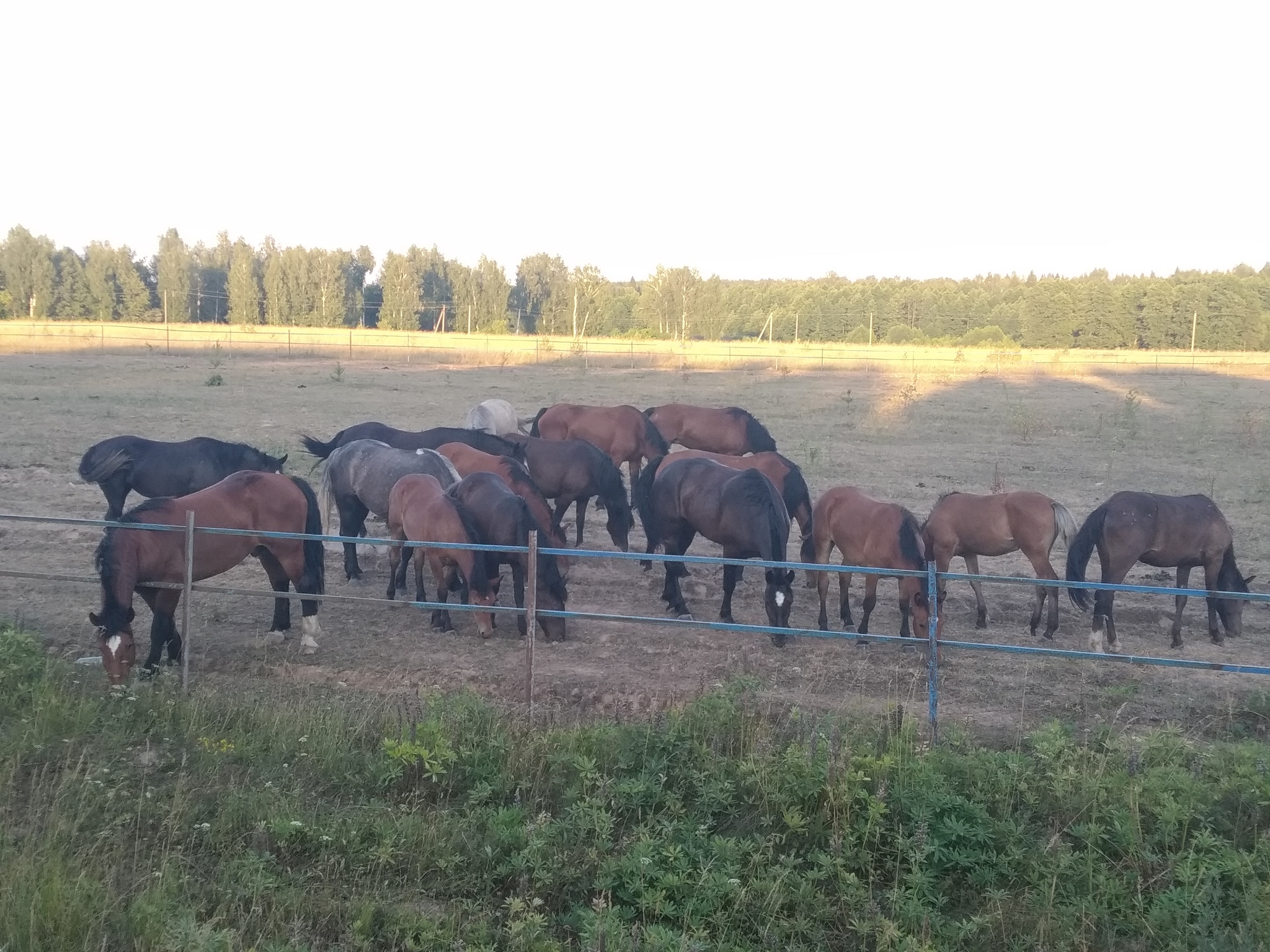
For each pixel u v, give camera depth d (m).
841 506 10.29
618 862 5.52
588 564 13.23
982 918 5.16
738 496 10.46
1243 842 5.89
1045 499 10.04
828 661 9.35
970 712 8.13
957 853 5.71
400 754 6.44
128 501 15.26
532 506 11.20
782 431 24.52
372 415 25.91
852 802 6.02
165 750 6.83
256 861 5.46
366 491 12.22
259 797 6.16
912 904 5.21
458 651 9.49
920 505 16.38
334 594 11.71
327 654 9.30
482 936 5.02
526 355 48.94
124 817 5.79
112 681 7.77
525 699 8.18
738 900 5.29
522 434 16.97
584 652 9.54
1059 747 6.54
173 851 5.64
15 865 5.10
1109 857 5.82
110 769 6.48
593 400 30.67
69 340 51.66
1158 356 57.84
